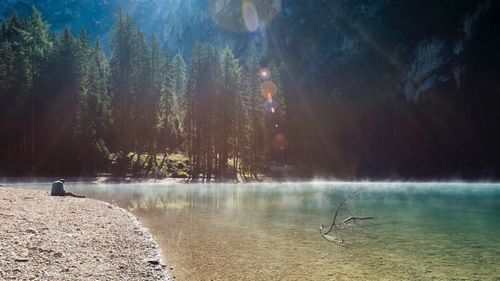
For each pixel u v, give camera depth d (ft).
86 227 42.45
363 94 280.51
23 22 217.15
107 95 199.82
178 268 30.60
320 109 298.76
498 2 211.61
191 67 200.64
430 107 250.98
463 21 225.56
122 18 211.61
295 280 27.94
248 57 380.99
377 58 269.85
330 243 40.34
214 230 47.47
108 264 28.73
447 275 29.22
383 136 273.33
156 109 193.67
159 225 50.93
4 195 66.69
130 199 87.35
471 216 61.67
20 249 28.81
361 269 30.66
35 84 179.73
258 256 34.60
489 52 221.25
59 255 28.96
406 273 29.76
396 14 255.09
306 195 103.04
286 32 336.29
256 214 62.08
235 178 187.52
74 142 172.96
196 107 189.67
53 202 62.75
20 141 171.83
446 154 248.73
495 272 30.07
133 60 200.54
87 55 214.69
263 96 226.17
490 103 230.27
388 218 59.16
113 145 187.83
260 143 214.48
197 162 186.50
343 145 284.82
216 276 28.76
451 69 233.14
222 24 451.12
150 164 183.52
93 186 136.15
